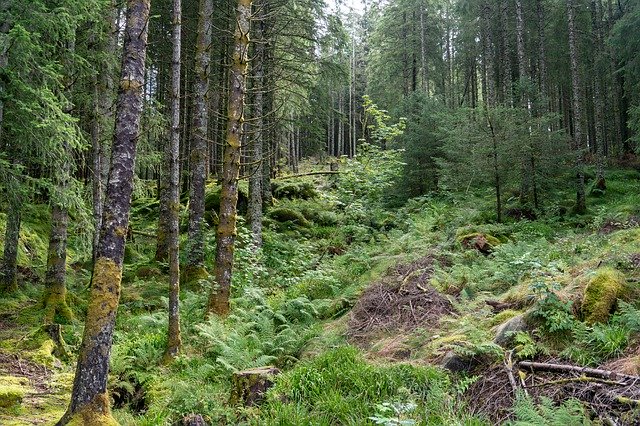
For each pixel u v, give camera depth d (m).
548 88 31.45
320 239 16.22
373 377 5.39
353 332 7.49
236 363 6.64
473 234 10.83
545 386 4.64
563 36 27.50
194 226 12.92
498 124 14.23
